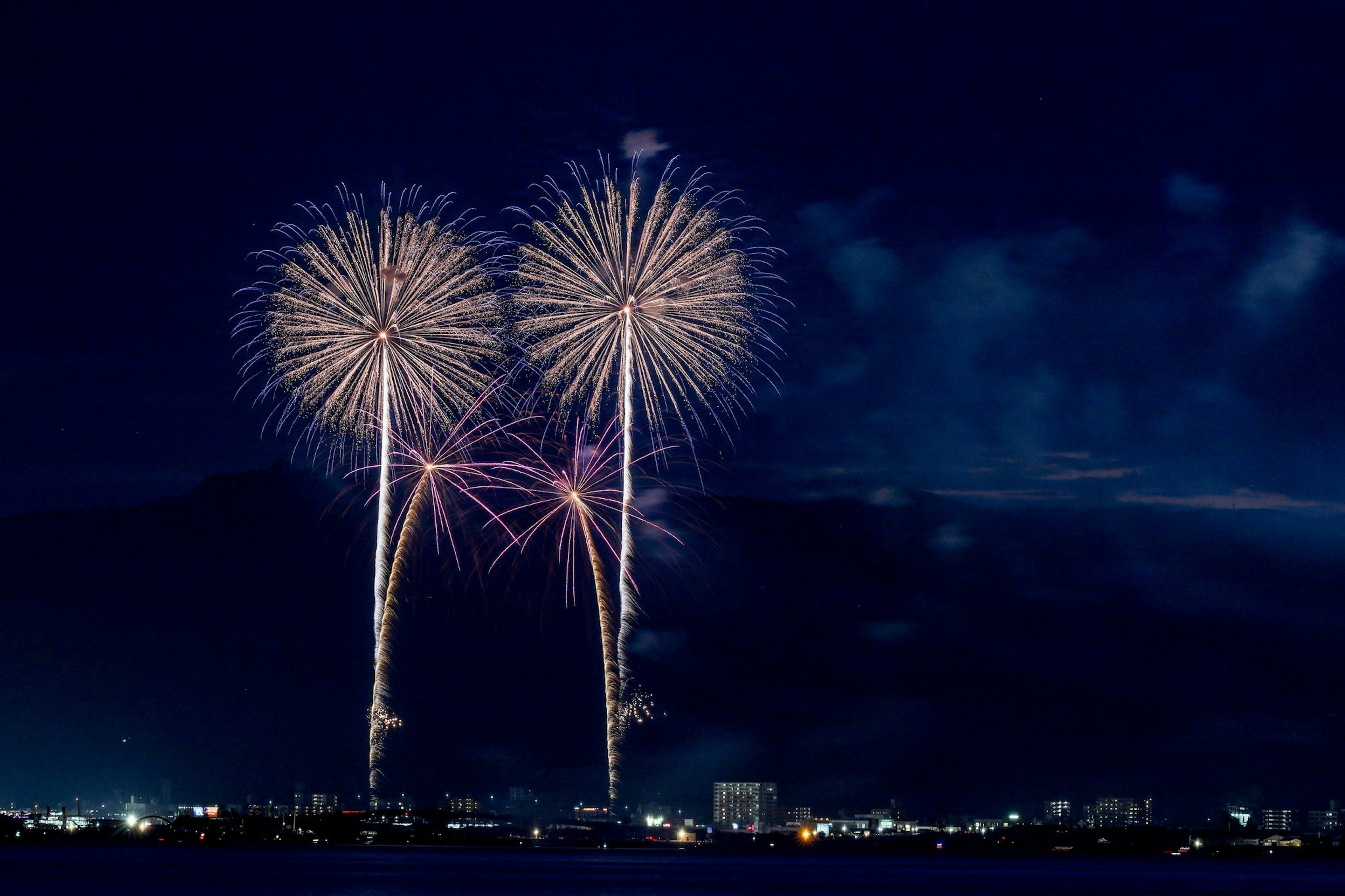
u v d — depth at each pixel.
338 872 125.00
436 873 124.12
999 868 153.62
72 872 122.69
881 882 117.56
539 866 144.00
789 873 131.88
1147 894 105.88
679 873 129.12
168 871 124.62
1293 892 109.25
